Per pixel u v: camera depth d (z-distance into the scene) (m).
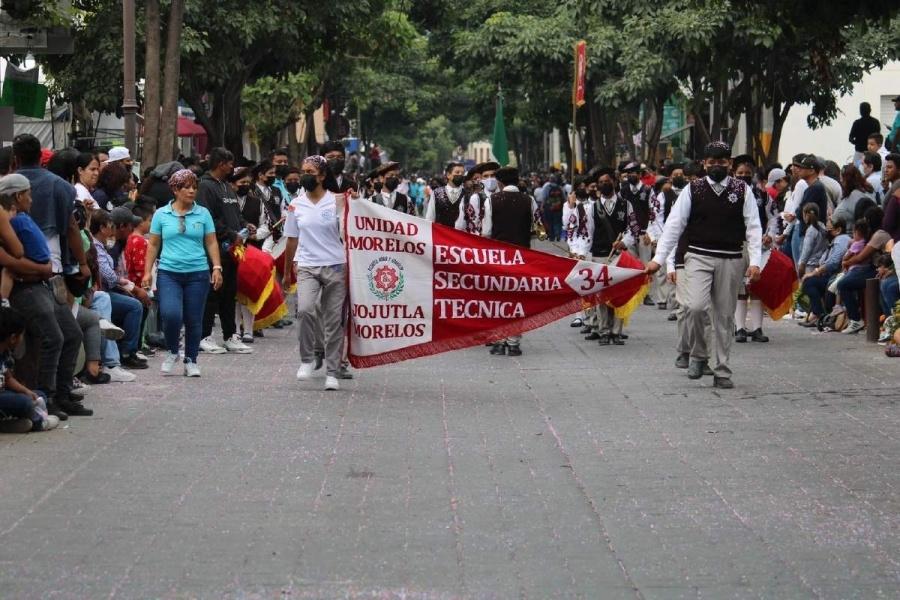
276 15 28.28
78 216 11.62
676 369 13.45
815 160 17.81
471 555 6.69
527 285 12.23
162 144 20.69
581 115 40.69
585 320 17.08
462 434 9.88
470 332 12.25
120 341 13.17
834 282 16.31
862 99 36.28
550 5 39.59
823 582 6.23
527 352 15.05
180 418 10.48
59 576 6.30
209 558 6.61
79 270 10.66
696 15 29.22
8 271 9.84
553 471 8.62
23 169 10.46
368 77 58.47
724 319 12.03
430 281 12.16
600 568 6.47
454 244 12.12
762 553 6.71
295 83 39.59
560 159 71.75
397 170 22.53
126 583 6.21
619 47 34.16
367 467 8.72
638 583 6.23
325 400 11.42
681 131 43.84
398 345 12.18
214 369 13.41
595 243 16.45
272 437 9.72
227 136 30.70
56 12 18.08
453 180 15.78
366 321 12.11
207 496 7.88
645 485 8.21
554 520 7.37
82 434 9.80
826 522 7.30
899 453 9.10
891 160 15.46
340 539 6.97
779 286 15.30
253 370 13.36
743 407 11.05
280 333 17.05
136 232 14.44
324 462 8.87
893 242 14.92
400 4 32.62
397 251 12.11
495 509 7.61
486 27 38.41
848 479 8.34
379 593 6.08
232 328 14.91
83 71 27.09
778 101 30.05
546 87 38.78
